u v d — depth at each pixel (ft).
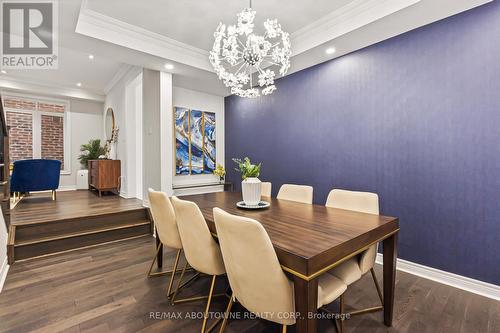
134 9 7.93
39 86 17.93
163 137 11.67
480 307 6.05
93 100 20.66
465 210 7.01
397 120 8.31
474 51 6.78
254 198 6.67
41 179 13.99
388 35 8.23
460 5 6.65
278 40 9.68
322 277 4.65
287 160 12.21
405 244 8.18
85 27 8.14
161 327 5.26
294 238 4.09
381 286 7.11
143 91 12.22
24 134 18.54
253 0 7.47
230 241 3.83
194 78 12.82
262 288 3.63
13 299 6.23
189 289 6.86
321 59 10.21
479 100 6.73
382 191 8.73
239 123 15.29
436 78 7.45
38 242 9.00
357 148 9.42
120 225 11.27
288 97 12.07
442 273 7.40
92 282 7.15
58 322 5.37
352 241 4.09
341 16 8.09
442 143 7.39
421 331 5.18
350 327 5.32
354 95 9.46
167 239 6.51
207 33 9.49
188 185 14.46
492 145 6.56
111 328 5.20
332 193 7.06
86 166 20.27
